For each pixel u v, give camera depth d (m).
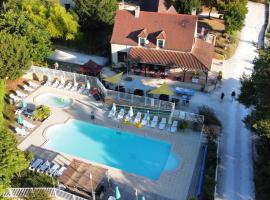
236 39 75.69
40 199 36.94
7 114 52.69
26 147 47.25
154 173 43.66
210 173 40.75
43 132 49.88
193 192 40.72
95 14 71.62
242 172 43.50
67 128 50.88
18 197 39.09
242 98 45.34
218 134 49.47
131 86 59.44
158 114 52.34
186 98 55.06
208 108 53.72
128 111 53.28
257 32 79.25
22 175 41.34
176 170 43.81
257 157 44.62
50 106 55.00
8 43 54.03
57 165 43.38
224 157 45.81
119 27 63.34
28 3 71.56
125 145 48.03
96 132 50.16
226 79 62.25
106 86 59.00
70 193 38.00
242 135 49.59
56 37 70.75
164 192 40.75
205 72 58.69
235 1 74.06
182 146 47.41
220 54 69.31
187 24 60.81
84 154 46.62
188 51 59.69
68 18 67.88
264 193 40.44
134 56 60.59
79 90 58.22
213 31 78.00
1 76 55.69
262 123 39.19
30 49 58.81
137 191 40.78
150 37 61.53
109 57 68.38
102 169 40.53
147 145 47.91
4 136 37.81
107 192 40.56
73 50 70.81
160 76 61.44
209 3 81.25
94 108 54.62
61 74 59.72
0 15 62.78
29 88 58.62
